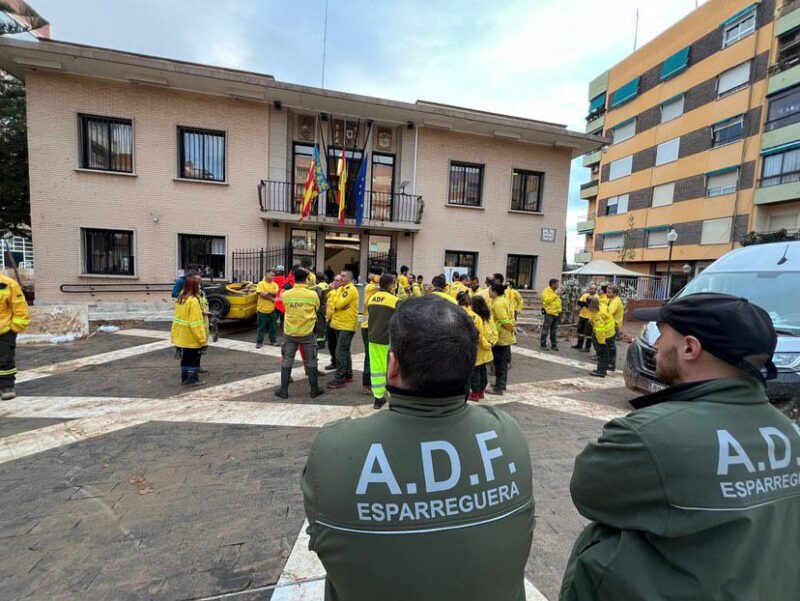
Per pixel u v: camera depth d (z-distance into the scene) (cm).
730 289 489
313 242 1445
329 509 93
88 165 1243
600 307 744
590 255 4069
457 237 1548
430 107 1394
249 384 620
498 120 1462
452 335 99
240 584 228
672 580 94
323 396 567
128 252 1284
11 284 534
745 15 2372
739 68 2416
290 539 267
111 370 688
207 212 1315
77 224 1223
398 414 100
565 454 407
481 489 96
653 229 2981
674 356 118
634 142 3167
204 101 1291
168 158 1274
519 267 1650
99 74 1190
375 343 515
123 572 235
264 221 1361
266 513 295
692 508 93
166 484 332
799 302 432
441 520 91
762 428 103
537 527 288
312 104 1352
